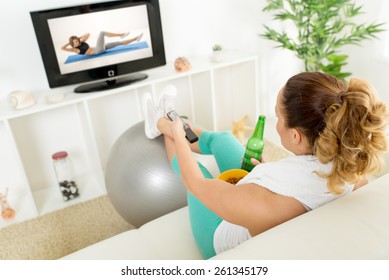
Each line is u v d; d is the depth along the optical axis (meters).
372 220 0.74
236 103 2.77
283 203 0.82
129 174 1.55
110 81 2.10
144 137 1.62
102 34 1.98
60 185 2.07
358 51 2.69
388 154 1.27
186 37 2.44
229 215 0.86
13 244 1.81
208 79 2.31
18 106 1.84
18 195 2.23
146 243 1.19
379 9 2.44
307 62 2.57
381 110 0.73
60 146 2.29
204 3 2.41
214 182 0.91
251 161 1.15
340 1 2.18
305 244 0.70
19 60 2.00
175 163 1.37
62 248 1.76
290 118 0.80
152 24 2.09
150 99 1.58
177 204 1.54
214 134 1.45
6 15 1.90
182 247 1.17
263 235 0.76
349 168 0.74
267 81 2.87
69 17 1.88
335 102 0.74
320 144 0.75
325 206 0.81
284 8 2.64
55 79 1.97
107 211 2.00
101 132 2.39
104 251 1.15
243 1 2.53
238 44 2.64
